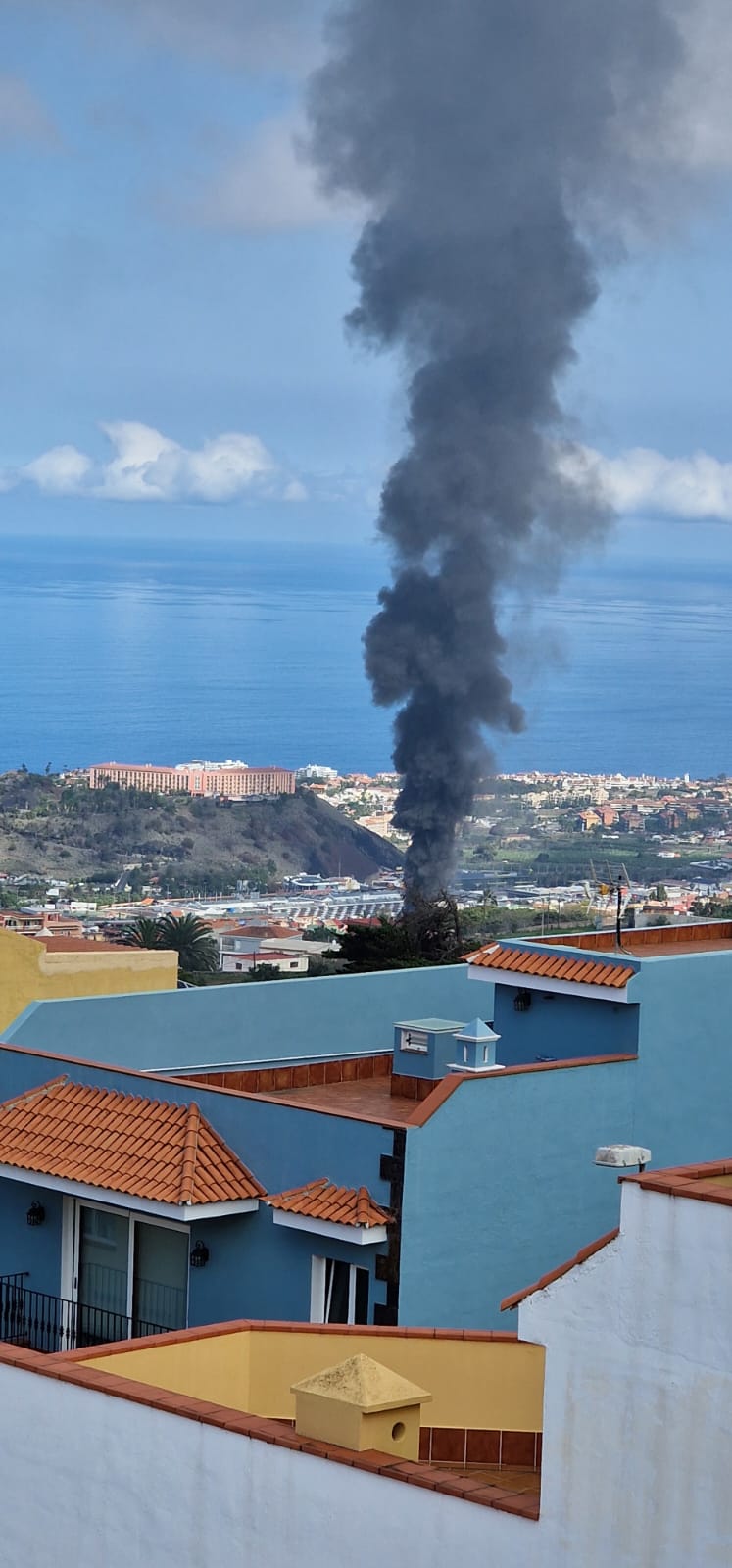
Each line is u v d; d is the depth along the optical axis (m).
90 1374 10.41
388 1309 16.33
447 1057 20.12
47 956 27.88
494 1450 12.36
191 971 101.88
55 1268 18.47
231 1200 17.06
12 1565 10.55
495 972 20.17
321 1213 16.38
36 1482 10.44
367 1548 9.15
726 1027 19.66
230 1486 9.64
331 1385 9.63
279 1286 17.03
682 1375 8.13
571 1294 8.54
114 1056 21.12
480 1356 12.41
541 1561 8.58
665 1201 8.21
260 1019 22.23
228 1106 17.84
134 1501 10.01
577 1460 8.48
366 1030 23.08
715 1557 8.01
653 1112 18.80
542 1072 17.61
